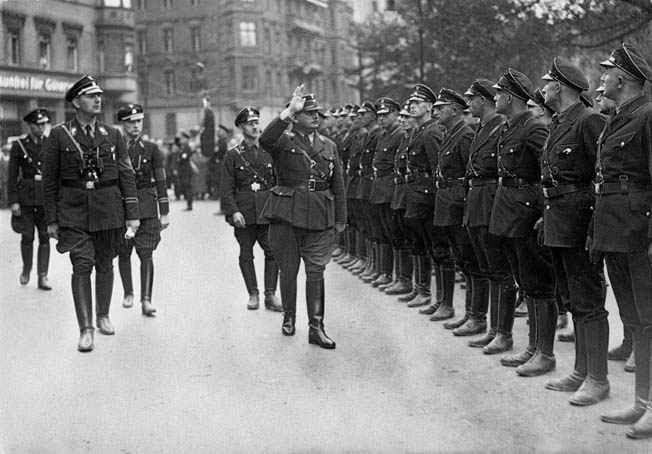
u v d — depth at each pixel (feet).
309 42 52.42
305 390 17.97
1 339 23.47
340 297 29.35
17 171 32.53
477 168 21.09
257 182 27.35
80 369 20.16
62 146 22.13
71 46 86.38
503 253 20.72
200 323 25.30
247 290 29.25
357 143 34.76
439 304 25.53
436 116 24.21
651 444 14.35
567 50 33.22
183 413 16.61
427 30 41.09
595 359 16.75
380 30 51.57
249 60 54.49
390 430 15.28
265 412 16.52
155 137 85.56
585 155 16.78
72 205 22.34
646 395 15.30
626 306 15.83
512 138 19.34
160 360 20.84
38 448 14.80
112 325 24.49
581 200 16.76
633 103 15.43
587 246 16.33
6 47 79.25
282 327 23.68
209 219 61.16
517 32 33.91
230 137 76.74
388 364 20.01
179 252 42.37
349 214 36.37
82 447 14.84
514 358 19.69
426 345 21.93
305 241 22.53
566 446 14.32
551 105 17.65
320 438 14.94
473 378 18.70
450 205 22.86
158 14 77.61
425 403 16.88
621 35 31.30
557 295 20.79
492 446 14.38
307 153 22.35
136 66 83.15
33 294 31.12
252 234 27.58
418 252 27.22
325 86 53.06
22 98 81.00
